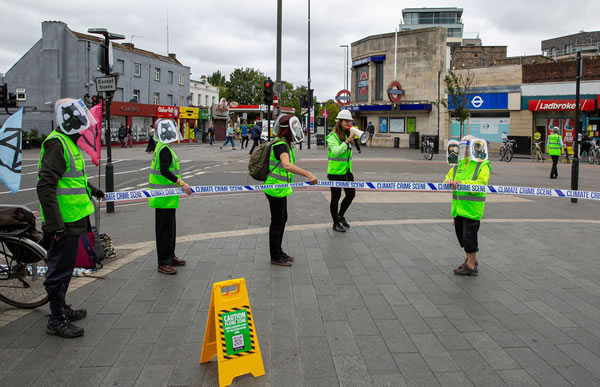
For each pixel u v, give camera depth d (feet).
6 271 14.40
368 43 131.54
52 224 12.08
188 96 176.04
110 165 30.55
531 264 19.40
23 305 14.56
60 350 11.77
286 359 11.39
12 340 12.34
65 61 125.18
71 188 12.80
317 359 11.39
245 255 20.43
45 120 125.70
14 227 14.07
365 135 22.72
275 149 18.53
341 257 20.20
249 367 10.59
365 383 10.32
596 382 10.37
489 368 10.97
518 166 70.69
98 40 133.90
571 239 23.76
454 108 104.58
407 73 124.16
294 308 14.55
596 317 14.03
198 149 115.85
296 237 23.88
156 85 156.04
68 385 10.14
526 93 100.32
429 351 11.80
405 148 122.93
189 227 26.27
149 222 27.81
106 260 19.40
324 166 65.36
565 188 45.34
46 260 13.84
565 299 15.48
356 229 25.80
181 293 15.76
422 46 121.08
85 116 12.95
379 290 16.20
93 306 14.61
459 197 17.66
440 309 14.55
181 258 19.93
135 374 10.67
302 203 34.86
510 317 13.98
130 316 13.87
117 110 130.41
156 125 17.76
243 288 11.14
